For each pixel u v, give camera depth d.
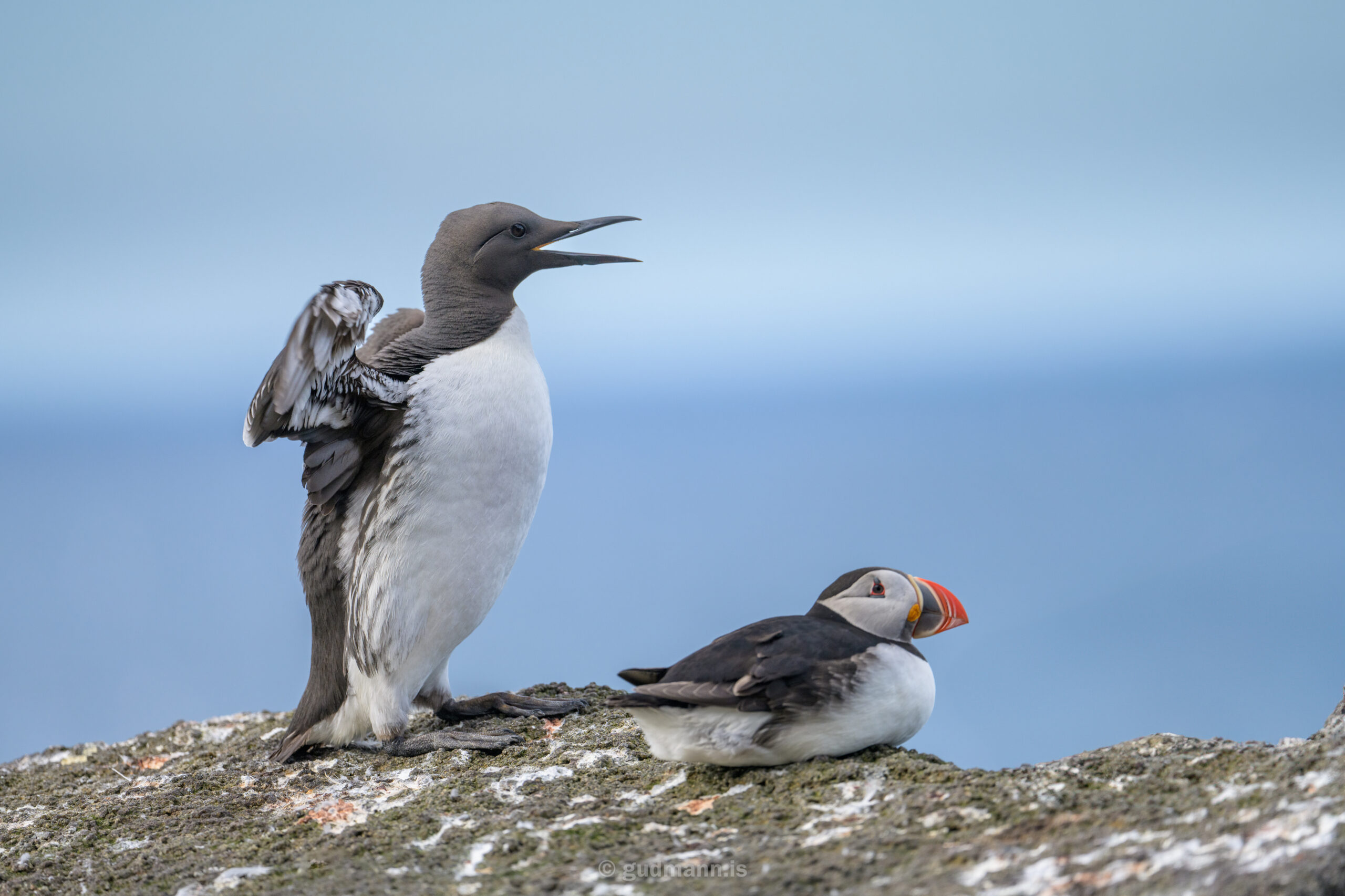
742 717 8.07
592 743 10.14
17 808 10.50
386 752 10.75
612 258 11.45
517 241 11.12
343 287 9.10
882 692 8.07
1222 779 6.91
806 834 7.05
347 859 7.62
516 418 10.36
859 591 8.81
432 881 7.00
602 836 7.52
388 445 10.30
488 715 11.58
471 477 10.09
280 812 9.30
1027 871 5.76
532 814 8.11
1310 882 4.84
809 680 7.90
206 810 9.38
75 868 8.44
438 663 10.86
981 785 7.32
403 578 10.13
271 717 13.80
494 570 10.48
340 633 10.80
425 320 11.29
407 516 10.05
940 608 8.82
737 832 7.29
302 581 11.01
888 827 6.89
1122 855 5.71
